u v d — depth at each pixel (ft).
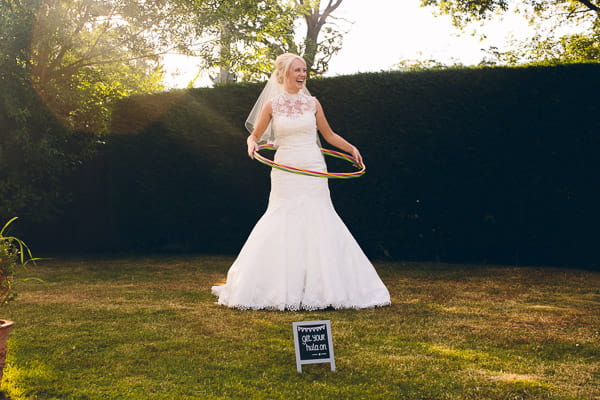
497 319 12.85
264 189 28.81
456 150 25.20
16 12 27.12
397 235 26.14
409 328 11.90
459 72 25.21
